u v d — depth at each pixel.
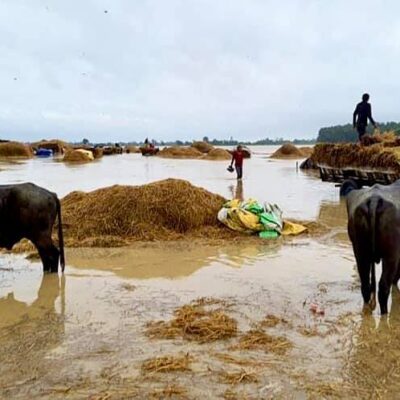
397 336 5.66
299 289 7.35
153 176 28.55
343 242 10.55
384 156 17.48
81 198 12.94
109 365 4.95
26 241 10.40
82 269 8.59
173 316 6.30
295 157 52.66
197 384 4.55
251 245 10.29
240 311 6.44
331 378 4.67
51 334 5.77
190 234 11.16
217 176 27.78
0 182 24.58
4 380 4.68
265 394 4.37
